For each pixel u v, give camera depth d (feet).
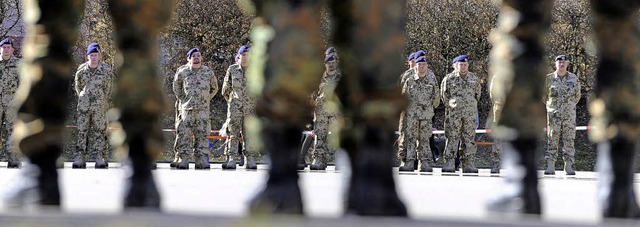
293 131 26.78
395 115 26.99
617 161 33.06
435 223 19.52
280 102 26.21
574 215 44.57
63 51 34.24
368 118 26.91
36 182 34.14
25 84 34.06
